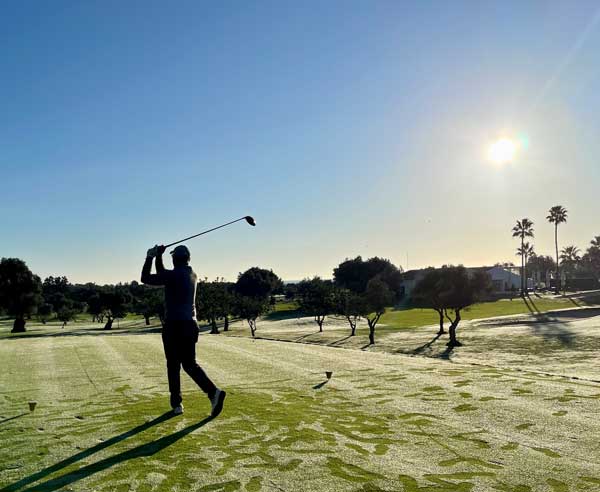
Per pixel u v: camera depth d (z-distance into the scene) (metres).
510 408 7.45
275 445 5.89
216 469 5.15
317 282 59.91
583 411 7.23
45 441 6.26
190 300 7.43
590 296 94.06
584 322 48.75
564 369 18.55
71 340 19.89
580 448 5.68
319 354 14.30
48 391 9.41
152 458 5.52
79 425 6.96
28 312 72.38
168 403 8.16
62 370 11.86
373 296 48.50
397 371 10.86
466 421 6.83
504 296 105.25
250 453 5.62
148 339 20.30
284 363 12.43
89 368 12.13
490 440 6.01
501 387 8.92
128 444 6.04
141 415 7.41
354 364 12.04
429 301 45.41
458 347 35.28
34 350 16.02
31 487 4.81
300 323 70.50
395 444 5.89
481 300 43.28
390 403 7.92
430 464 5.24
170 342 7.31
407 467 5.15
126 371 11.61
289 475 4.96
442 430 6.44
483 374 10.29
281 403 8.02
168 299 7.37
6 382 10.40
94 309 78.62
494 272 129.25
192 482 4.82
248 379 10.27
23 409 8.01
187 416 7.28
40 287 73.81
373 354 14.29
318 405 7.86
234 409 7.65
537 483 4.70
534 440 5.99
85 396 8.91
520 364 22.44
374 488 4.63
